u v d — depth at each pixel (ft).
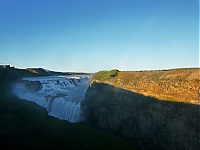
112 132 229.86
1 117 189.98
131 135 216.13
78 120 274.16
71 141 162.50
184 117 178.81
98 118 257.34
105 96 264.93
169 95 197.47
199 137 167.73
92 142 165.58
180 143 178.50
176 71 229.45
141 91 225.76
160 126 195.52
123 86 253.65
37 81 403.75
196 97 176.96
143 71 269.64
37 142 153.38
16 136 159.53
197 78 194.70
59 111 296.71
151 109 204.85
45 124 188.55
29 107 229.04
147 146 196.13
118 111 238.07
